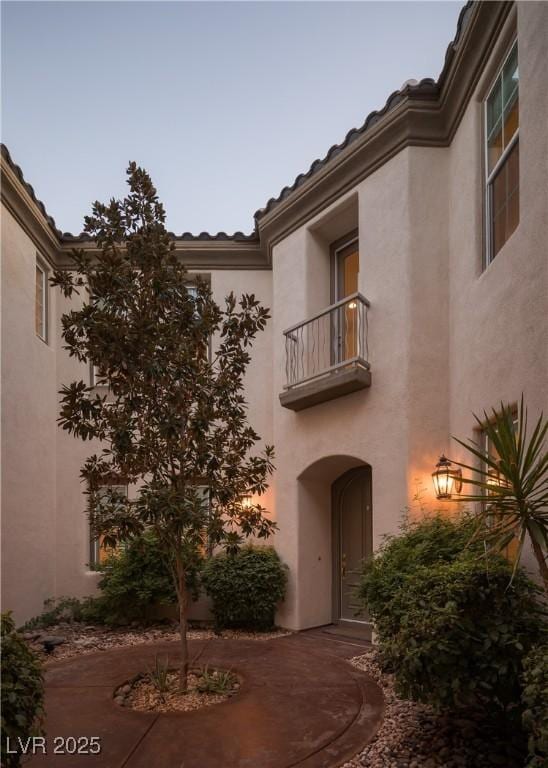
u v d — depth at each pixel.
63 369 8.87
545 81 4.08
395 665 3.58
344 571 7.87
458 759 3.43
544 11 4.13
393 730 3.94
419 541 5.09
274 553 7.86
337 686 4.87
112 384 4.69
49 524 8.38
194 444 4.89
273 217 8.41
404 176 6.55
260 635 7.33
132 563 7.71
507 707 3.58
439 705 3.37
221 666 5.51
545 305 4.01
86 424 4.61
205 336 5.01
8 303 7.07
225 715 4.19
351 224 7.95
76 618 8.18
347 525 7.93
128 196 4.82
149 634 7.36
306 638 7.04
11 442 7.09
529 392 4.25
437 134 6.60
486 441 5.39
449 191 6.55
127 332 4.41
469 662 3.43
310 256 8.09
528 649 3.35
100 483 4.93
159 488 4.51
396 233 6.60
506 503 3.37
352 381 6.57
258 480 5.12
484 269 5.59
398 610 3.83
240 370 5.18
